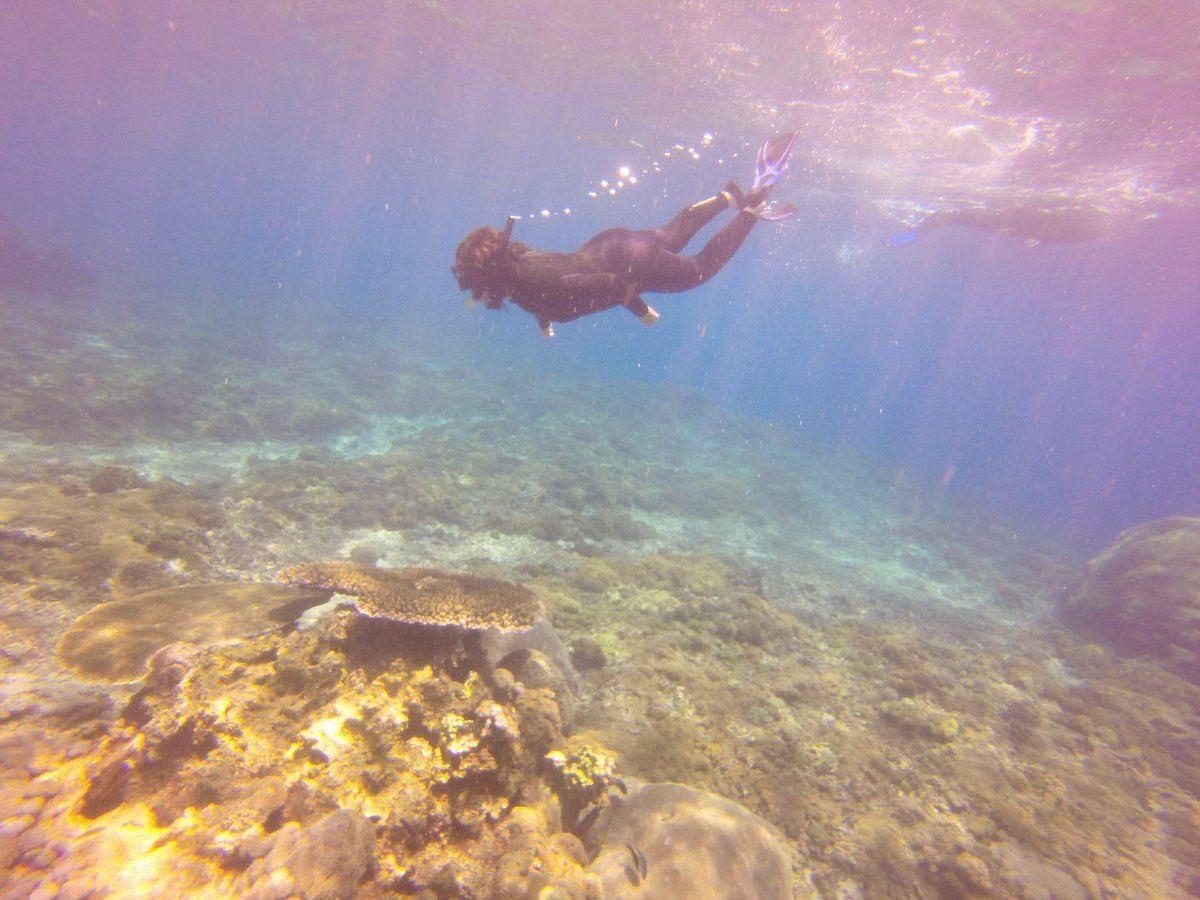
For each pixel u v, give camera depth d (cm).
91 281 2795
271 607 441
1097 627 1237
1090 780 681
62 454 1039
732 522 1584
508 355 3938
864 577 1390
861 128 1766
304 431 1556
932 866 505
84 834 226
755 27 1387
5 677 408
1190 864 577
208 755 263
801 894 467
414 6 1938
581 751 368
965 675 915
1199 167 1527
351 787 263
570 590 888
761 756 585
